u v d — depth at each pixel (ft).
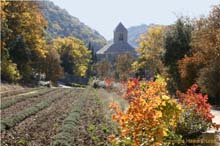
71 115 86.38
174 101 37.93
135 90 43.93
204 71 135.03
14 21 274.36
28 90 199.52
